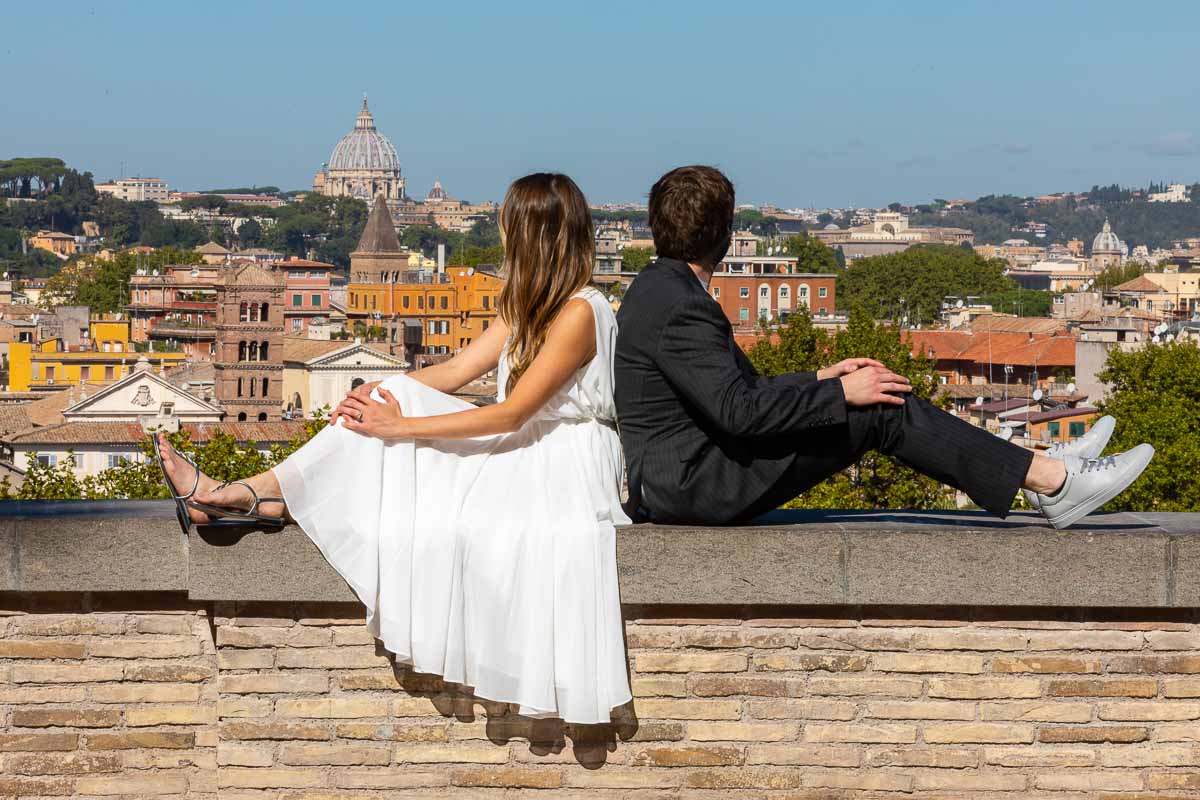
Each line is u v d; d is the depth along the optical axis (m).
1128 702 5.58
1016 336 119.44
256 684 5.56
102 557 5.54
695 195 5.48
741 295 162.38
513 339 5.50
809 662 5.57
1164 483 49.59
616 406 5.56
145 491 44.03
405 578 5.33
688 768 5.58
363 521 5.34
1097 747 5.59
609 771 5.58
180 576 5.55
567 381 5.41
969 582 5.47
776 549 5.44
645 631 5.57
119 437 75.56
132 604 5.68
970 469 5.41
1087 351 88.50
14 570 5.56
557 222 5.39
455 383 5.82
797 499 45.16
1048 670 5.58
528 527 5.34
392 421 5.30
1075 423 81.31
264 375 92.94
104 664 5.68
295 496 5.31
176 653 5.69
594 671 5.34
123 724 5.70
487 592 5.32
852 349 59.94
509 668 5.32
